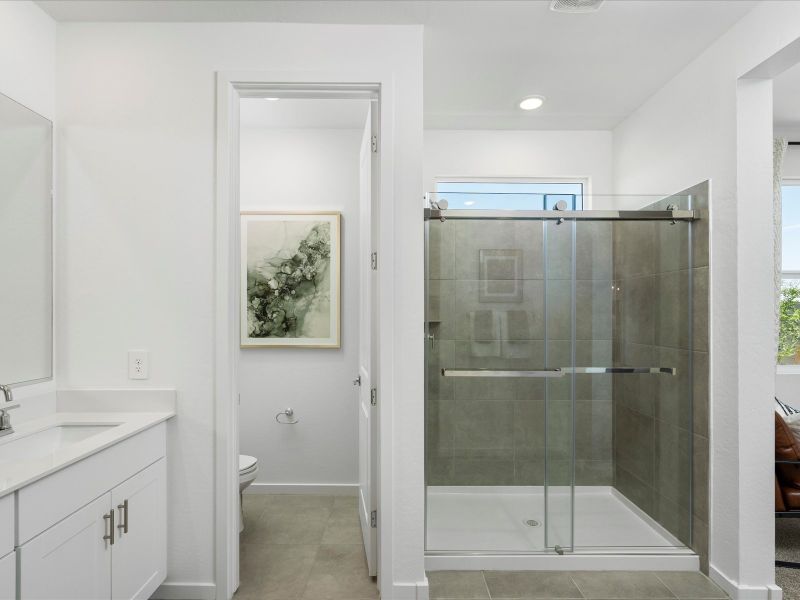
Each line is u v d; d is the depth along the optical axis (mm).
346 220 3258
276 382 3232
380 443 2016
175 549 1986
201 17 1979
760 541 2004
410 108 2041
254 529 2686
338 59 2029
